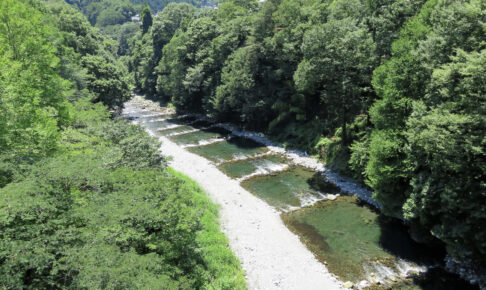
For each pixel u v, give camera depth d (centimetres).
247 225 2450
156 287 1080
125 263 1138
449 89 1762
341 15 3753
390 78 2302
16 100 1923
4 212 1090
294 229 2412
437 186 1805
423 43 2042
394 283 1803
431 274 1866
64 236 1166
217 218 2503
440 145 1655
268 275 1883
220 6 7306
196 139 5059
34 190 1282
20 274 974
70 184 1519
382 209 2469
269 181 3359
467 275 1817
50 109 2405
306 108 4606
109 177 1609
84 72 5147
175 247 1468
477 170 1652
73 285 1028
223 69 5491
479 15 1730
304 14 4447
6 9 2706
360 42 3016
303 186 3212
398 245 2170
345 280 1841
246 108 5038
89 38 6869
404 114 2248
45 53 3005
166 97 8325
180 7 9919
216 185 3228
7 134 1659
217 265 1814
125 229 1300
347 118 3734
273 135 4841
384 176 2225
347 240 2252
